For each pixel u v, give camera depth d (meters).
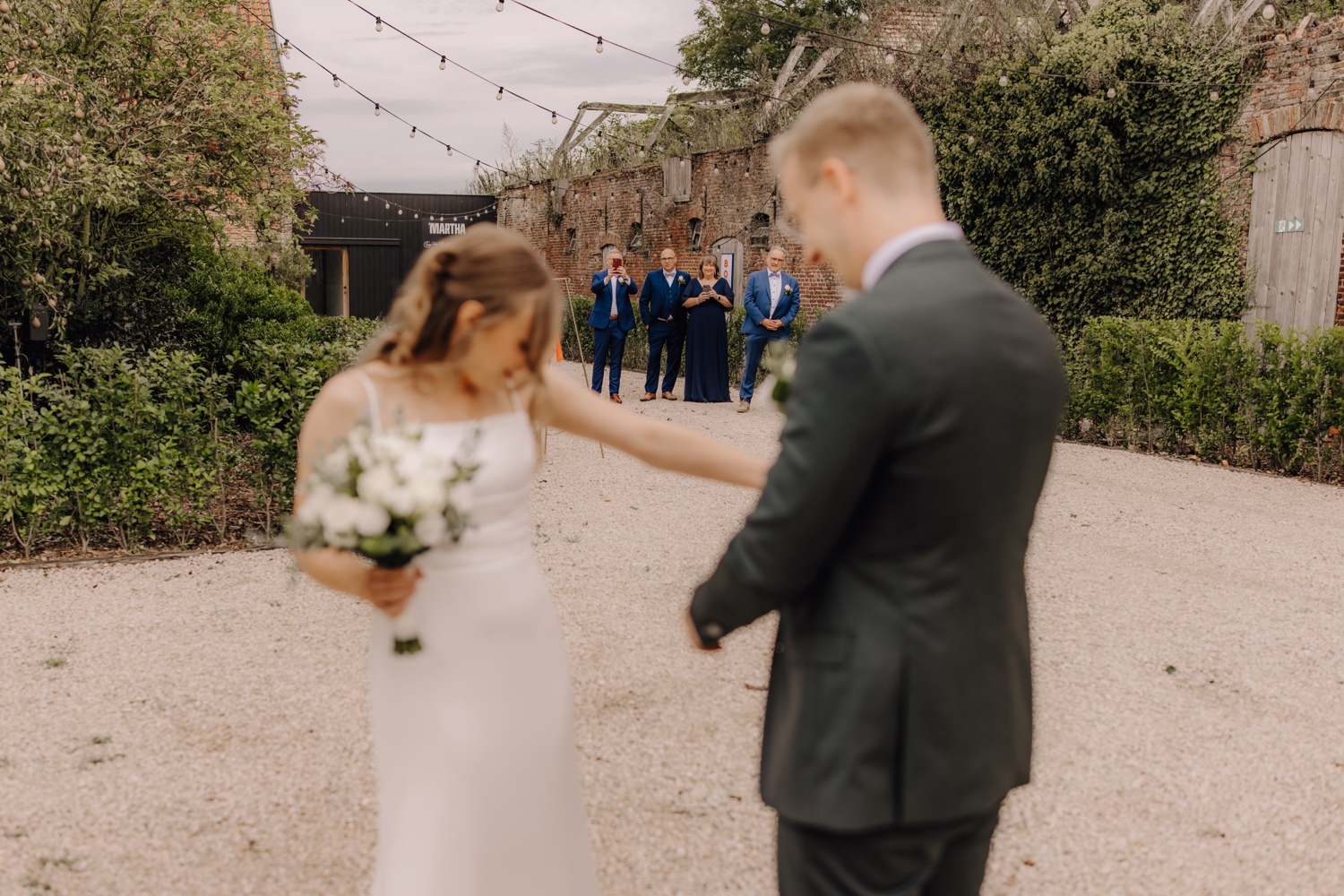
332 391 2.01
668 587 5.45
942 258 1.56
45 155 7.64
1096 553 6.12
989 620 1.56
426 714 2.08
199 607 5.01
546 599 2.24
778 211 17.41
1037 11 12.47
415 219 29.69
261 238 12.42
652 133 23.03
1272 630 4.81
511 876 2.15
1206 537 6.48
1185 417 9.13
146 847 2.94
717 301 13.09
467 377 2.05
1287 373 8.40
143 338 10.22
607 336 13.17
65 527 6.03
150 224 10.69
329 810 3.15
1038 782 3.37
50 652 4.39
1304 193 10.11
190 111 9.70
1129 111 11.13
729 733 3.72
